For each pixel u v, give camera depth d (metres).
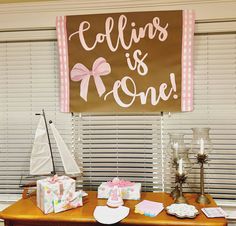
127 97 2.02
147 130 2.06
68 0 2.04
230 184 1.99
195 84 2.01
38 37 2.10
